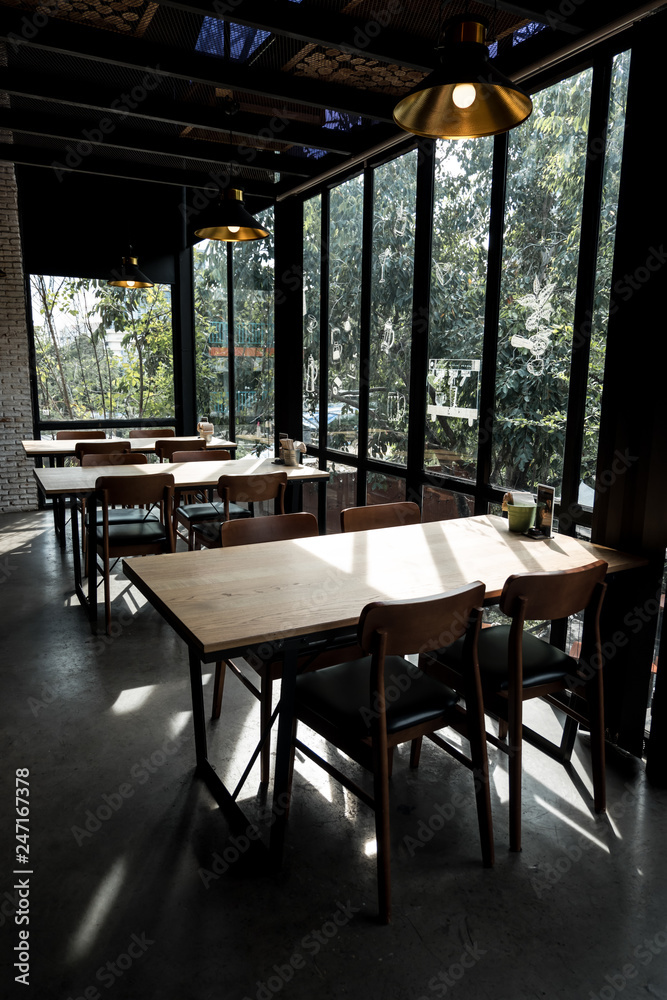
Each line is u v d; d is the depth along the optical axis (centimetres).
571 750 266
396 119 203
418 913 185
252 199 643
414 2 284
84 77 376
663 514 253
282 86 358
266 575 231
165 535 410
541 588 207
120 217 754
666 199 240
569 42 276
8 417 700
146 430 695
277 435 623
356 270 486
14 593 454
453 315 377
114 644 370
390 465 450
